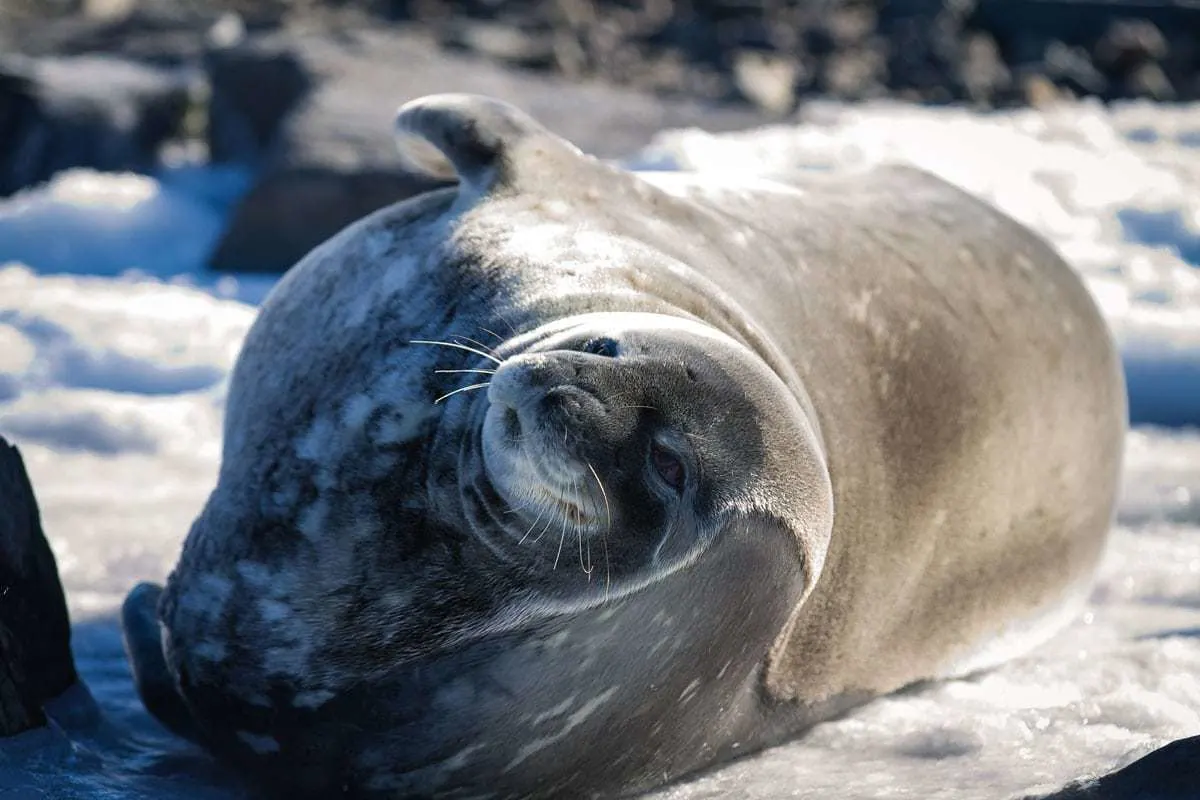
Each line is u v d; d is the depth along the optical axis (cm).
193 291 3341
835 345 1547
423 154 1662
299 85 4328
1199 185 4128
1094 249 3600
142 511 2122
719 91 5291
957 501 1630
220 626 1371
